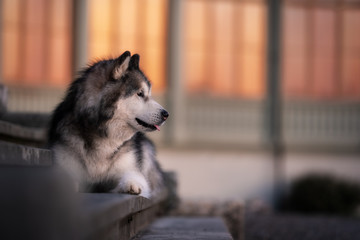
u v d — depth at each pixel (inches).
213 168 525.3
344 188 483.8
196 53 538.9
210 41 541.0
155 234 150.6
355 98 549.0
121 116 172.6
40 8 521.7
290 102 540.4
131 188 152.9
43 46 522.3
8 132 181.9
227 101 535.8
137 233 150.9
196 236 144.3
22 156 127.2
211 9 541.0
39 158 142.2
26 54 520.4
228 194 525.0
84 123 166.6
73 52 522.9
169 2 533.3
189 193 521.3
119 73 172.6
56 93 520.7
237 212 257.6
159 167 214.7
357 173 536.1
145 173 184.7
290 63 546.9
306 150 533.6
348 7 550.9
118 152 171.6
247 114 538.0
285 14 547.8
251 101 539.2
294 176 529.7
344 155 537.3
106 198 108.5
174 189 257.0
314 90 548.1
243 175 527.2
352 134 543.5
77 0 522.0
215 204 257.3
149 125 176.4
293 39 548.4
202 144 525.7
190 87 536.1
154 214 216.8
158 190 208.1
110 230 99.0
